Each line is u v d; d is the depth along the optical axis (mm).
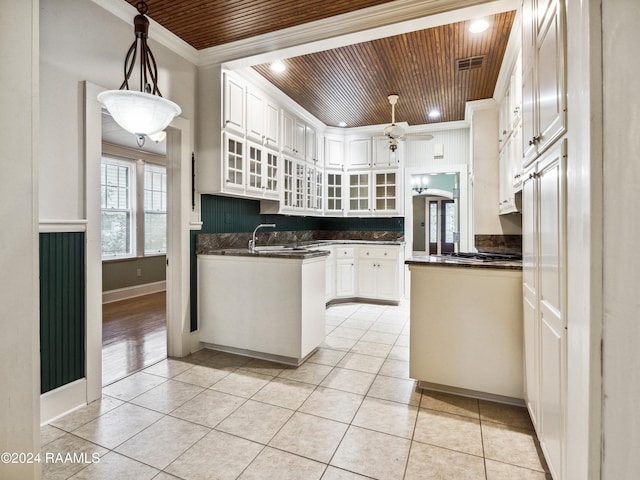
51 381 2033
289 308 2830
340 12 2533
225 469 1598
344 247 5156
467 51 3047
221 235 3561
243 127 3393
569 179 1097
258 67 3375
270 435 1864
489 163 3924
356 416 2062
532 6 1648
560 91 1186
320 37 2697
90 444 1778
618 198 868
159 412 2096
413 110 4602
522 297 2129
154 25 2654
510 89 3025
